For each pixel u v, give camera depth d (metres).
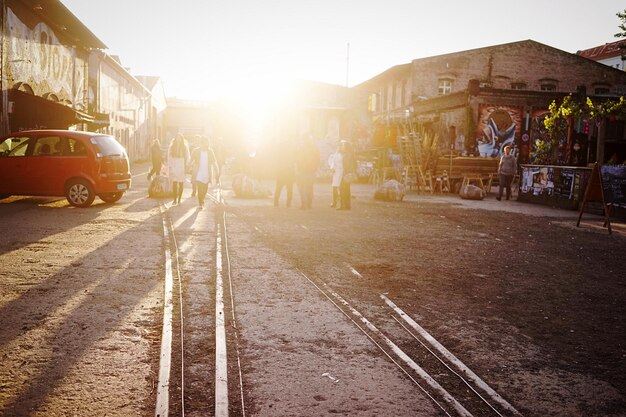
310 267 7.06
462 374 3.82
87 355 3.89
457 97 27.02
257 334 4.47
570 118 25.53
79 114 18.72
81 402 3.19
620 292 6.43
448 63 34.00
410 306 5.48
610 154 22.89
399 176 21.98
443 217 13.44
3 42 15.69
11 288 5.52
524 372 3.92
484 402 3.39
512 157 19.44
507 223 12.69
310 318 4.93
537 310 5.54
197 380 3.56
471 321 5.07
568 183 16.77
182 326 4.59
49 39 19.69
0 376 3.50
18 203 12.97
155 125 57.41
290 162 13.99
